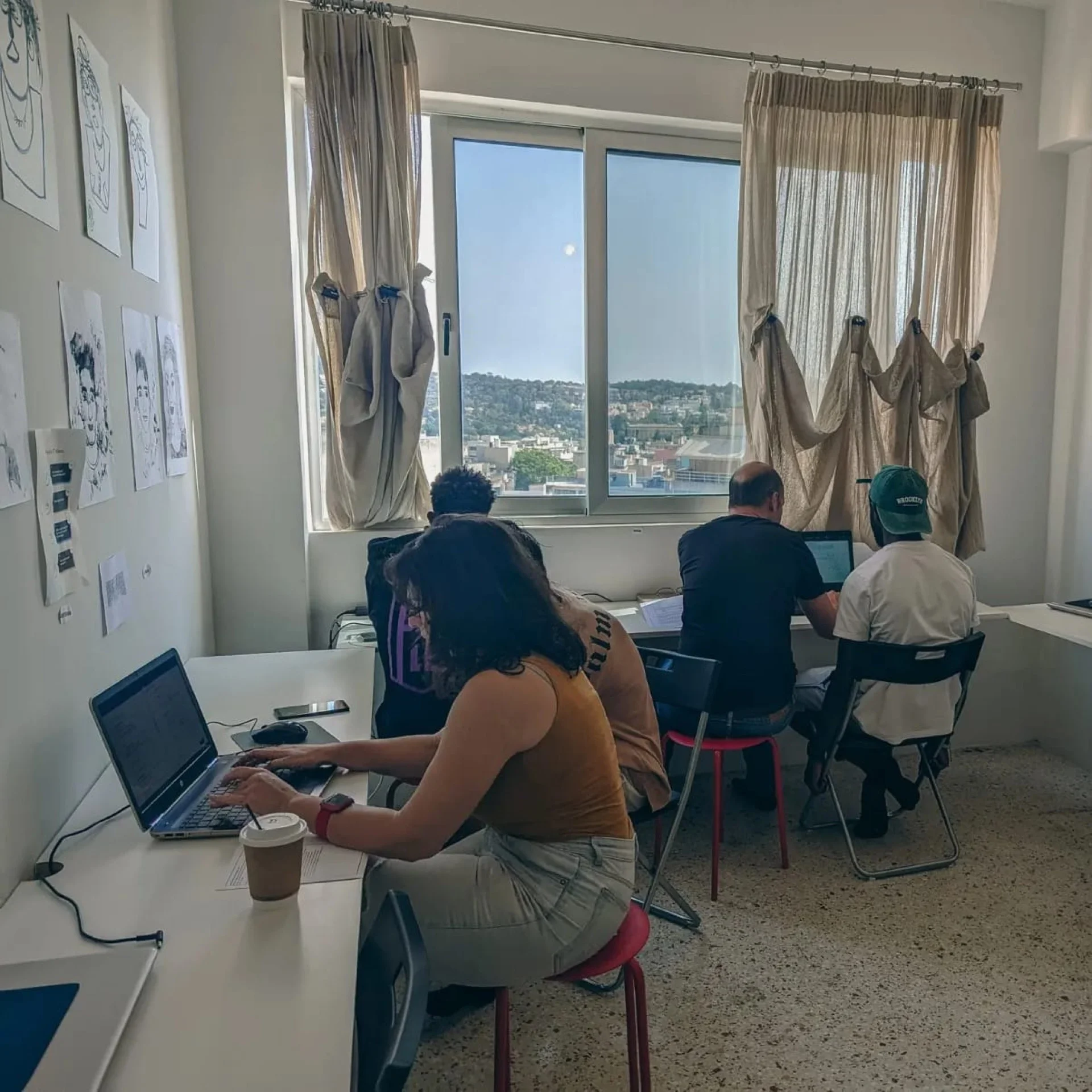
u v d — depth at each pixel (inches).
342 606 115.3
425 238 120.0
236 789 55.4
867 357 125.6
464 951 52.7
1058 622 108.2
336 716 75.3
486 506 85.0
